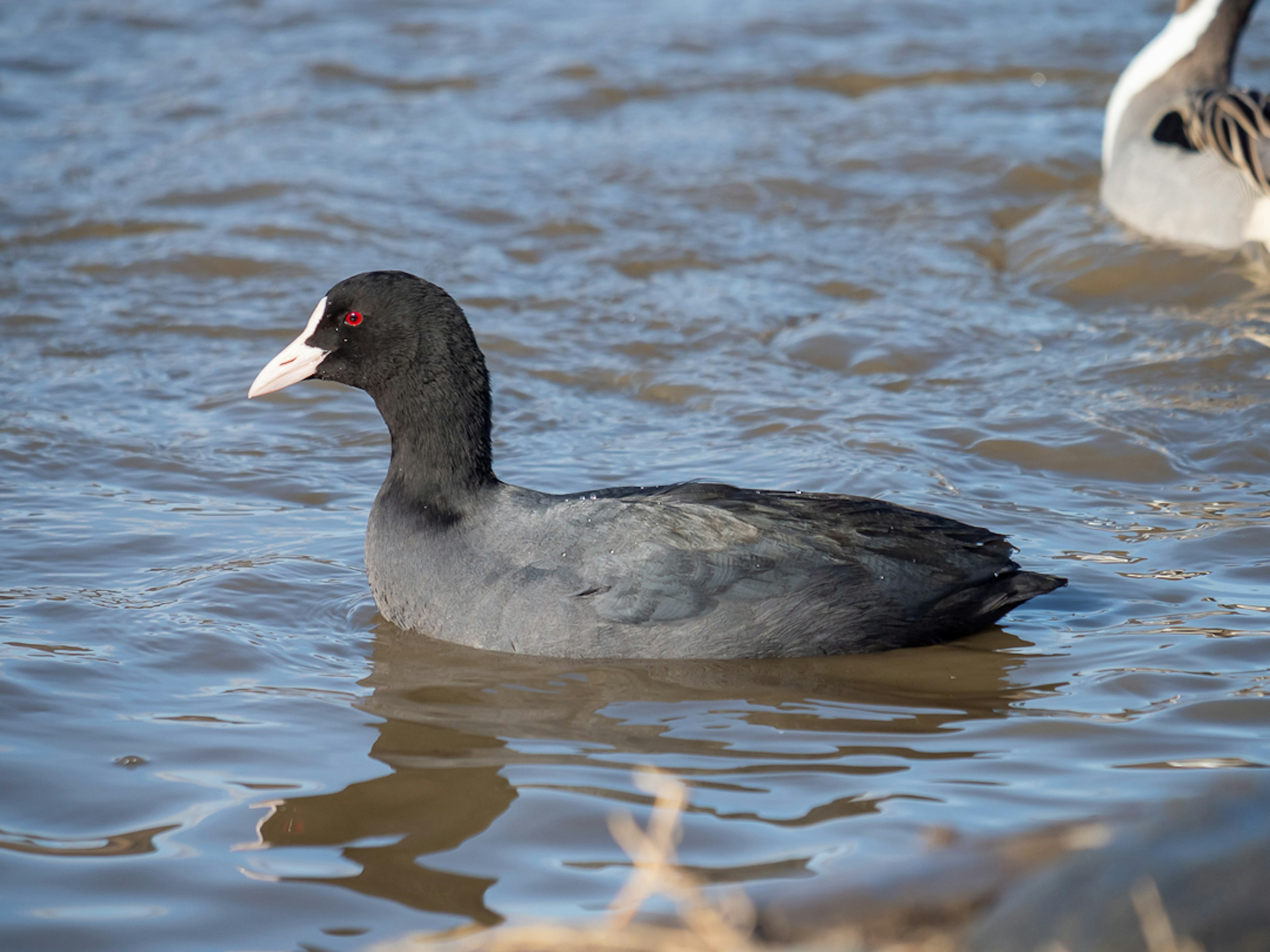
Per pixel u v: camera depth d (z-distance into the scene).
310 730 8.70
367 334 10.53
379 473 13.61
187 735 8.56
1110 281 18.36
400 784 7.98
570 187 22.02
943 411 14.85
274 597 10.80
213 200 21.22
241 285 18.64
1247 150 18.23
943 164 23.00
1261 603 10.52
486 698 9.23
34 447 13.82
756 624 9.78
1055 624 10.38
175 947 6.44
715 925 6.07
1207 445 13.83
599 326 17.45
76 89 26.33
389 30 29.95
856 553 9.99
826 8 31.77
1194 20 20.25
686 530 9.99
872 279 18.95
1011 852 6.46
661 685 9.45
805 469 13.36
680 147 23.73
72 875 7.00
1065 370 15.85
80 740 8.45
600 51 28.73
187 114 25.06
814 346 16.72
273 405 15.23
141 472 13.41
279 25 30.17
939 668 9.74
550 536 10.11
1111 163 20.59
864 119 24.94
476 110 25.62
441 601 10.16
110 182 21.88
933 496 12.74
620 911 6.59
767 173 22.42
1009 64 28.27
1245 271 17.92
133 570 11.23
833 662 9.86
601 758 8.34
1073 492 13.00
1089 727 8.64
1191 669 9.45
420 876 7.02
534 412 15.15
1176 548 11.62
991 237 20.48
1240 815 5.58
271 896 6.85
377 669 9.70
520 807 7.71
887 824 7.34
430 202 21.30
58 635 9.96
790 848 7.09
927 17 31.47
